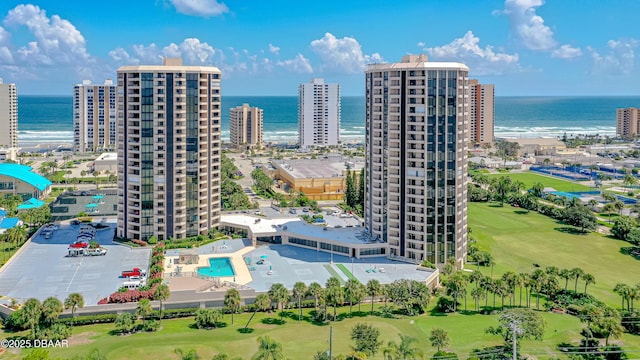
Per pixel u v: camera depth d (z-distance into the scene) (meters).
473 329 172.62
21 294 192.50
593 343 162.50
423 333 169.75
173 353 154.25
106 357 151.00
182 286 193.12
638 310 188.00
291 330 171.38
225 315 186.00
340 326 175.12
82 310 179.50
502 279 196.00
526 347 159.88
